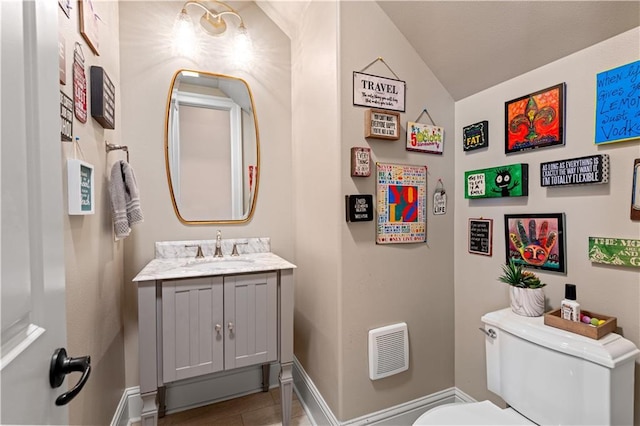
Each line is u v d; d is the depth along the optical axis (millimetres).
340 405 1346
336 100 1325
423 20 1363
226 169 1818
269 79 1907
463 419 1046
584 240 1077
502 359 1148
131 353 1602
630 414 903
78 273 979
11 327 414
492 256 1423
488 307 1442
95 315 1136
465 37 1317
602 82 1008
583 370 905
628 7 915
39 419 476
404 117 1467
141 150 1629
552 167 1149
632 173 947
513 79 1312
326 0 1417
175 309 1241
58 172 578
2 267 396
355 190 1361
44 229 519
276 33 1920
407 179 1482
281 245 1945
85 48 1079
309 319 1680
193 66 1733
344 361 1346
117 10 1535
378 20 1399
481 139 1438
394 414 1458
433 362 1570
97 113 1138
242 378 1827
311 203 1637
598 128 1020
